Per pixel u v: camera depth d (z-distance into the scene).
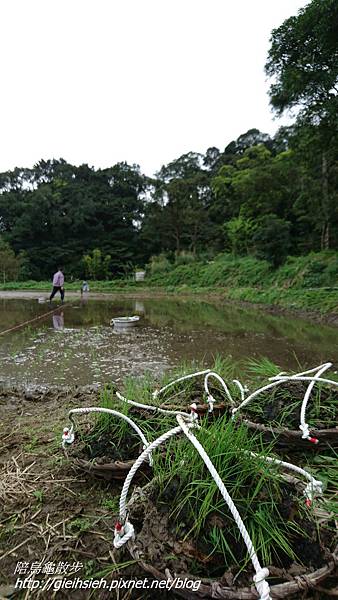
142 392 2.92
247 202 23.70
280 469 1.87
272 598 1.15
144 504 1.59
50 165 50.41
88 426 2.49
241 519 1.34
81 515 1.81
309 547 1.35
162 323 9.00
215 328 8.16
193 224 29.53
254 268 17.67
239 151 42.00
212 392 3.05
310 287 12.48
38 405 3.34
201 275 21.92
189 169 41.25
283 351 5.70
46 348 6.05
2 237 35.50
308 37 9.27
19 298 16.88
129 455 2.05
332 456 2.25
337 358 5.21
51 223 36.28
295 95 10.27
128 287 23.36
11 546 1.64
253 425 2.27
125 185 42.56
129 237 38.34
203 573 1.31
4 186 46.09
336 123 9.51
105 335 7.30
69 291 22.14
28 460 2.30
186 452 1.68
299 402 2.52
